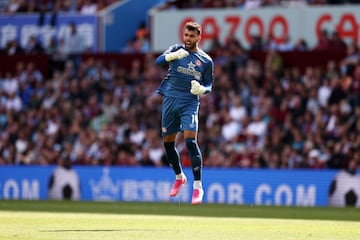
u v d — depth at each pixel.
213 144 67.19
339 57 71.25
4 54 82.50
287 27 75.00
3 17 84.75
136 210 50.69
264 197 61.28
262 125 67.19
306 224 38.12
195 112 37.25
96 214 45.59
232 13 76.62
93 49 82.38
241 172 62.12
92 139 70.94
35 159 72.44
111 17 82.94
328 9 73.62
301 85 68.62
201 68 37.28
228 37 76.81
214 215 45.88
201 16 78.00
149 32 80.94
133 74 75.50
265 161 64.25
